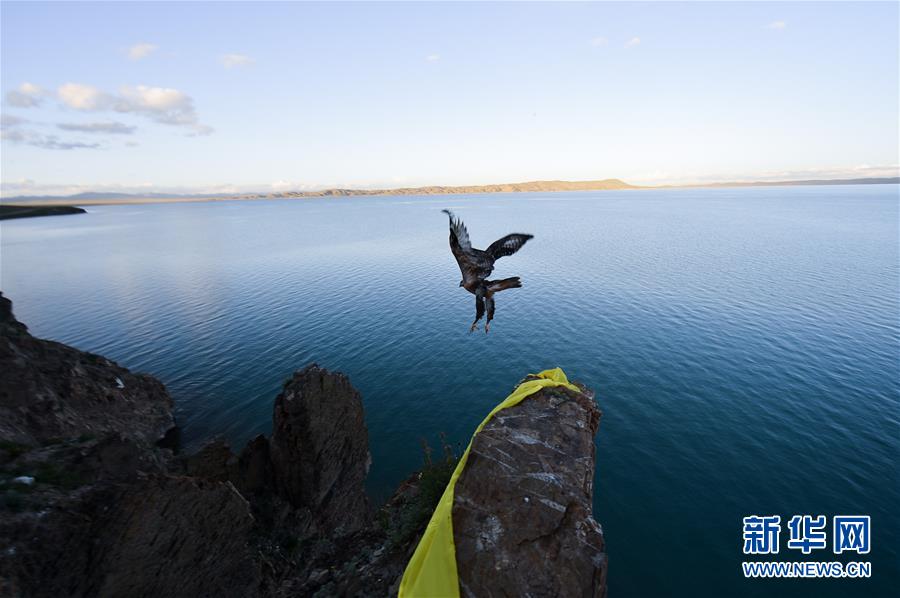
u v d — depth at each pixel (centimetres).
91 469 1368
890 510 2517
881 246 11844
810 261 9725
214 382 4469
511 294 7325
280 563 1950
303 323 6103
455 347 5094
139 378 3884
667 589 2117
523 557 1053
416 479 2034
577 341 5125
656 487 2769
